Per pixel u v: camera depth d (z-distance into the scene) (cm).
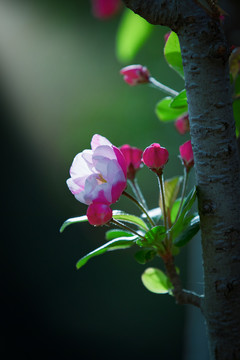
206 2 76
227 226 76
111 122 288
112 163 78
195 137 77
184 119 89
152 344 299
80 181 79
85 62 317
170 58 81
